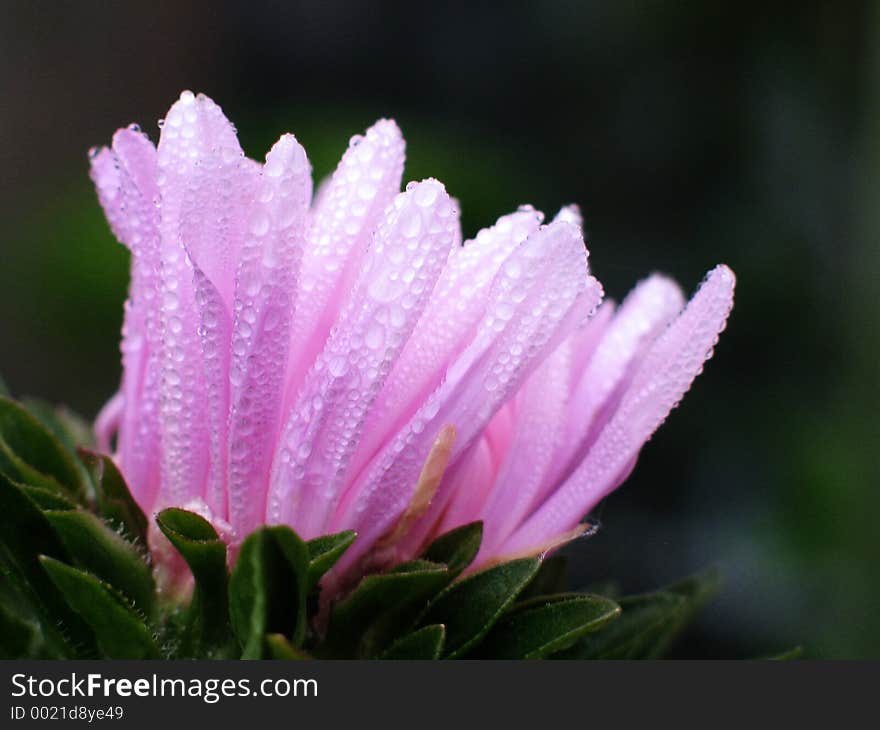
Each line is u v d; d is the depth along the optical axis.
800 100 0.77
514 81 0.93
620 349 0.19
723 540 0.60
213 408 0.18
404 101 0.95
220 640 0.18
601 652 0.19
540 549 0.18
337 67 0.95
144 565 0.18
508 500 0.18
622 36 0.89
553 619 0.18
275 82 0.94
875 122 0.50
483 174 0.70
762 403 0.67
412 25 0.95
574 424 0.19
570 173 0.89
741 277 0.72
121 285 0.58
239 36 0.93
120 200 0.19
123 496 0.18
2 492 0.18
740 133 0.82
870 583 0.47
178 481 0.18
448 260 0.18
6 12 0.79
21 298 0.59
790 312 0.70
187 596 0.18
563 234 0.18
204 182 0.18
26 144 0.78
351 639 0.18
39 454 0.19
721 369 0.69
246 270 0.17
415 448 0.18
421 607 0.18
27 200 0.73
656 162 0.86
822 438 0.59
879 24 0.52
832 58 0.74
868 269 0.49
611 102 0.90
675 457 0.66
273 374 0.18
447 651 0.18
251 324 0.18
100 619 0.18
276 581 0.17
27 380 0.59
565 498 0.18
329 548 0.18
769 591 0.54
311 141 0.69
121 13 0.84
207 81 0.91
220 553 0.18
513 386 0.18
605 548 0.60
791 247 0.73
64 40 0.82
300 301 0.18
